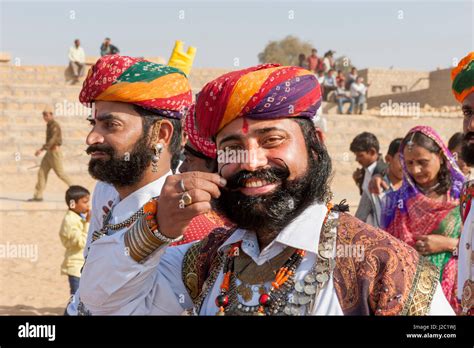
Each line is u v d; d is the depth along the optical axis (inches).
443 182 147.3
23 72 844.0
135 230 70.1
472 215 109.3
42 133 719.7
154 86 96.8
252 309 68.5
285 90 67.1
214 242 78.2
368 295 64.6
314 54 927.0
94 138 97.3
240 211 68.1
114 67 96.7
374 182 180.2
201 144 108.8
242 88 66.9
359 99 881.5
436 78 1155.9
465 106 109.6
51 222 450.3
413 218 146.3
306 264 67.9
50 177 622.2
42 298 282.4
